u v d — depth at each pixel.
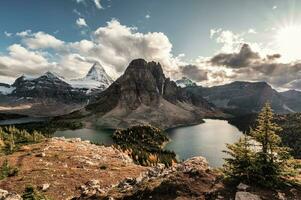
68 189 37.38
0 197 27.41
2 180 40.41
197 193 21.94
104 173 45.84
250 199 20.14
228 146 24.25
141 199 22.69
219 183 23.09
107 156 64.88
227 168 24.44
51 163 51.34
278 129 23.17
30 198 30.47
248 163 23.05
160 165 34.69
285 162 22.89
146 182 25.66
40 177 41.91
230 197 21.02
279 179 22.25
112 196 24.67
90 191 29.12
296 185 22.22
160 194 22.56
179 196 21.84
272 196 20.61
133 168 51.38
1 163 50.66
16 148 72.44
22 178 41.16
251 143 23.80
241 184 22.27
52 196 34.28
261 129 23.36
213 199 20.98
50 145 73.00
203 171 24.88
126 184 28.77
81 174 44.38
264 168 22.88
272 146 23.22
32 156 57.53
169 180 23.75
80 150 68.31
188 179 23.69
